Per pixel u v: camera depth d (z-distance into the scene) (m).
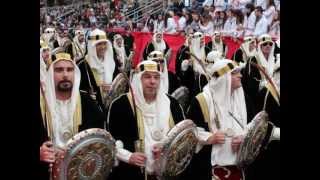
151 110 4.32
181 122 4.35
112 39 4.32
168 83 4.53
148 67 4.27
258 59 5.04
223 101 4.68
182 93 4.62
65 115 3.94
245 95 4.86
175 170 4.39
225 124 4.69
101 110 4.14
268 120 5.01
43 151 3.77
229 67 4.66
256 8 5.00
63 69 3.91
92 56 4.22
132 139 4.25
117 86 4.32
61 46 4.08
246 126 4.80
